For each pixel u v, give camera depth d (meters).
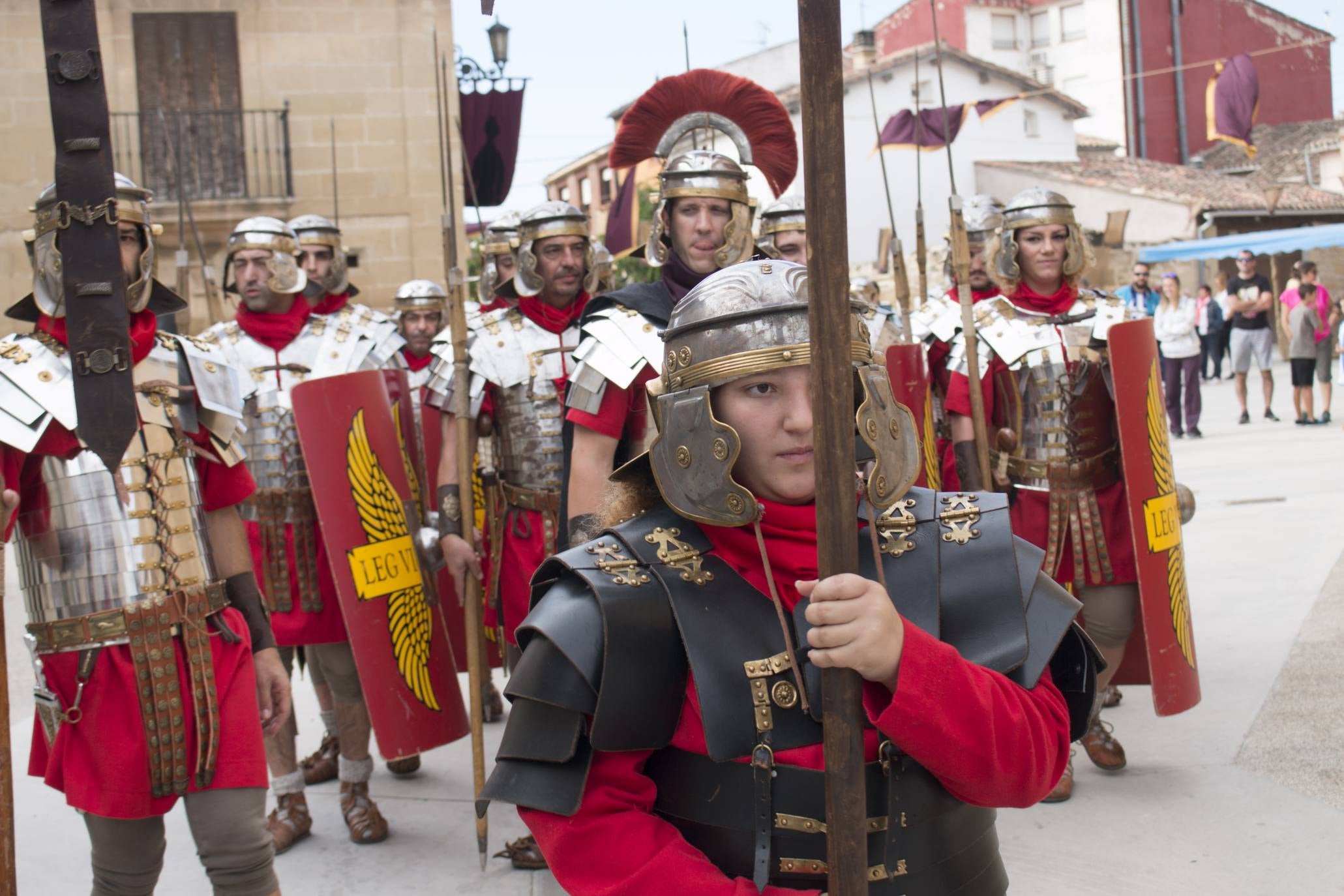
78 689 2.75
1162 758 4.57
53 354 2.82
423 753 5.41
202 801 2.80
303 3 16.00
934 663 1.52
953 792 1.65
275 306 5.03
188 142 15.94
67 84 2.35
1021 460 4.53
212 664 2.84
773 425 1.68
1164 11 41.22
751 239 3.60
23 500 2.82
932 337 4.92
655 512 1.82
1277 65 42.78
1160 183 30.61
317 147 16.08
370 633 4.29
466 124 10.45
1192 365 13.80
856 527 1.50
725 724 1.61
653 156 4.12
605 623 1.62
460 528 4.36
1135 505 4.21
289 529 4.67
